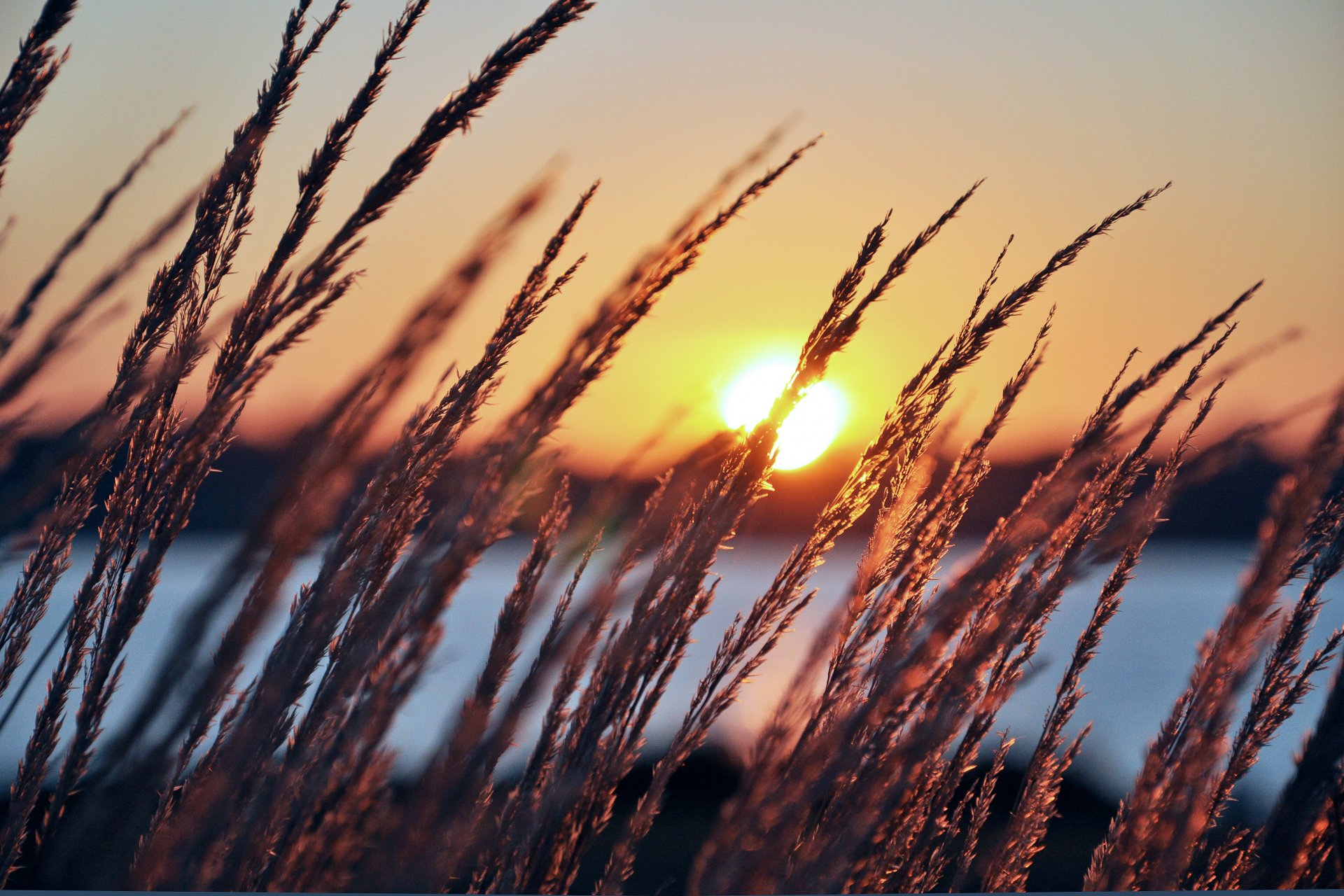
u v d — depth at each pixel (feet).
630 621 3.15
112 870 2.82
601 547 3.11
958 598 3.12
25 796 3.11
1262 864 3.17
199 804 2.92
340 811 2.94
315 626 3.03
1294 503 3.04
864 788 3.10
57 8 3.11
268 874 2.94
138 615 3.07
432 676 2.95
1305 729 3.17
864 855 3.15
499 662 3.03
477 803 3.01
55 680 3.20
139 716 2.82
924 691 3.16
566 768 3.15
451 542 2.97
